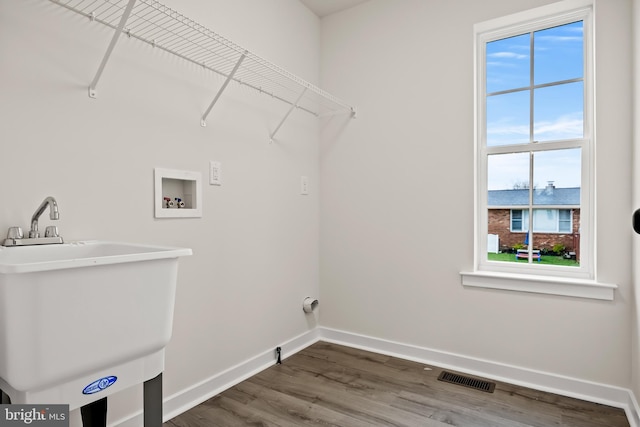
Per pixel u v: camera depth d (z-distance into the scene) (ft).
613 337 6.07
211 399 6.17
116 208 4.96
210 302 6.38
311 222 9.01
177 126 5.79
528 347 6.77
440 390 6.51
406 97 8.08
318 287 9.23
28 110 4.11
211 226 6.38
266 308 7.64
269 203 7.72
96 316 3.06
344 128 8.94
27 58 4.10
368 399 6.19
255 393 6.40
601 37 6.10
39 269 2.66
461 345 7.44
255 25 7.23
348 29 8.88
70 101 4.48
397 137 8.19
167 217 5.63
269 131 7.72
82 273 2.95
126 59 5.09
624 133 5.94
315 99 9.11
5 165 3.93
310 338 8.96
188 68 5.97
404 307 8.11
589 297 6.22
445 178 7.63
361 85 8.68
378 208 8.45
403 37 8.11
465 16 7.38
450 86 7.55
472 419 5.58
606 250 6.10
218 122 6.52
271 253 7.77
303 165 8.75
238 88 6.93
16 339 2.69
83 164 4.61
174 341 5.77
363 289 8.66
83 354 3.00
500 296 7.04
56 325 2.82
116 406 4.98
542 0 6.61
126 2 5.06
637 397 5.53
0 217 3.90
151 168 5.41
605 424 5.47
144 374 3.55
